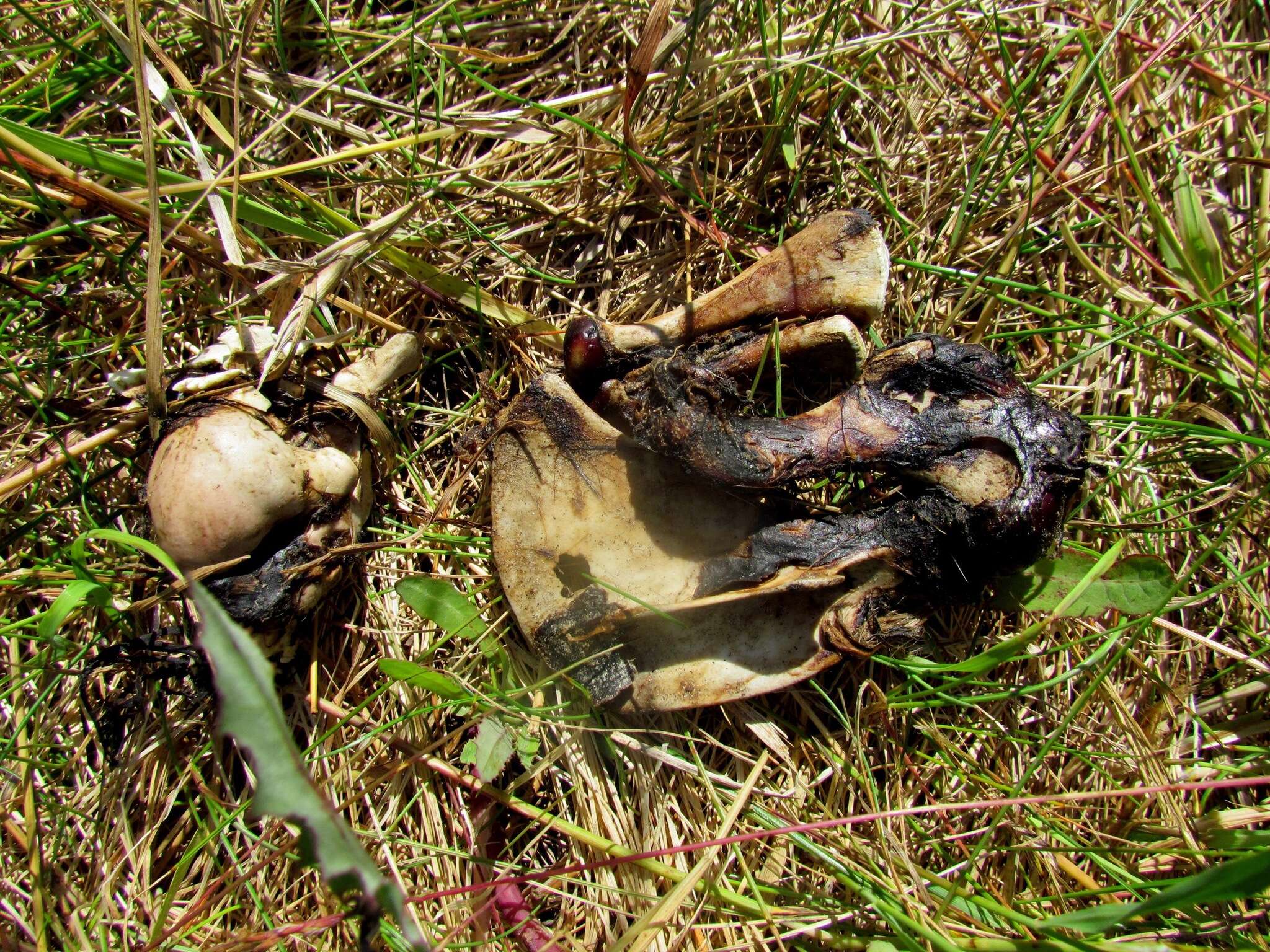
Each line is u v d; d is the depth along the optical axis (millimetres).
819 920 213
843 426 202
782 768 228
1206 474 240
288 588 207
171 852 228
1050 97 250
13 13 243
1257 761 226
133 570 224
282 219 227
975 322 245
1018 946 196
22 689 231
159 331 206
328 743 227
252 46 247
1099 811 225
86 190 217
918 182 248
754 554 205
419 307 245
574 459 216
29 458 227
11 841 224
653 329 221
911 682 218
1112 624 229
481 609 230
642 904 216
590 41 253
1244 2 254
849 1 235
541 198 248
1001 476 198
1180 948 193
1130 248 246
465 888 203
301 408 216
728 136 250
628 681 212
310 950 216
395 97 253
